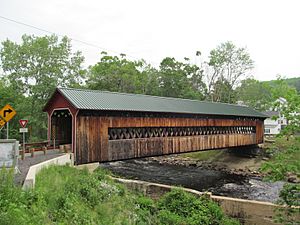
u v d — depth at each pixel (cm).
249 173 2531
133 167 2773
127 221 818
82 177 1063
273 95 782
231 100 5131
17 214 505
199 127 2323
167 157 3444
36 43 2853
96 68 4403
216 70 4978
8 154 867
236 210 1097
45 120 3020
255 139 2980
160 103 2102
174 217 978
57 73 2862
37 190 689
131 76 4416
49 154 1476
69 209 685
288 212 826
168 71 5088
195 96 4875
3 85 3138
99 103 1617
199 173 2519
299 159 736
